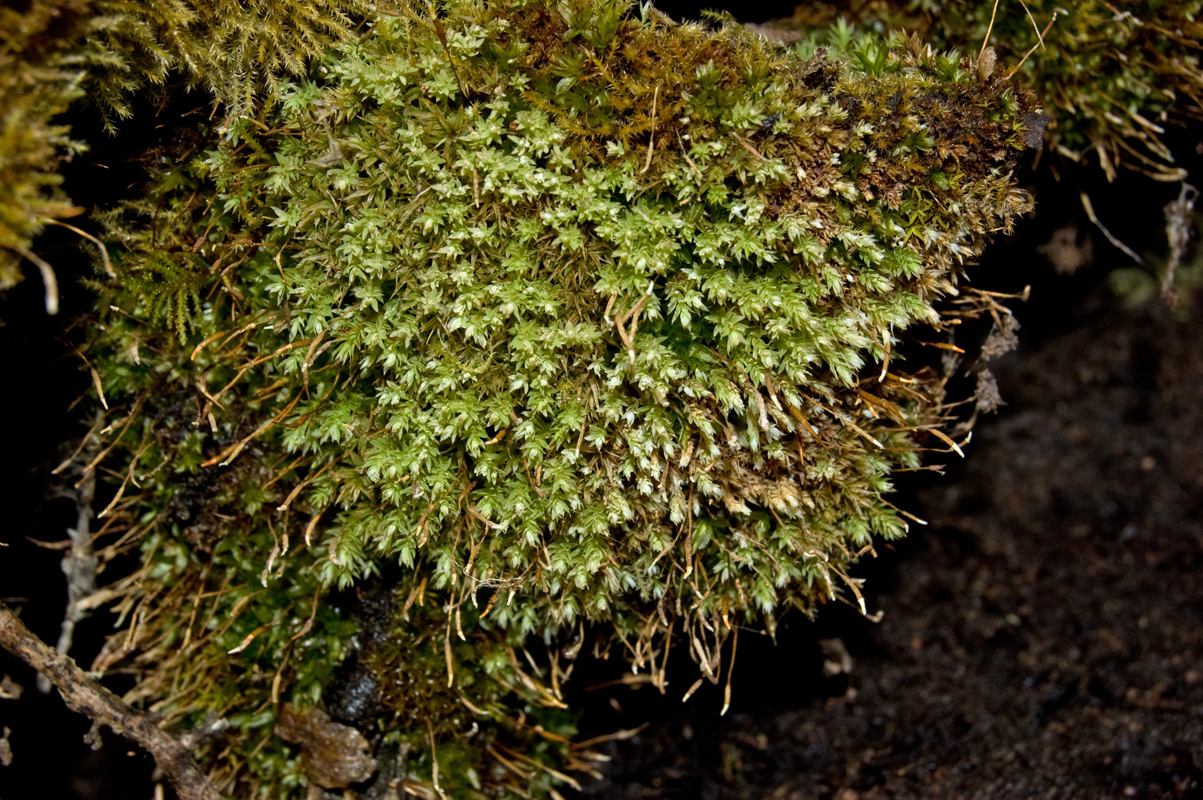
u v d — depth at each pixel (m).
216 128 0.29
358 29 0.29
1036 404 0.37
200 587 0.31
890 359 0.30
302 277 0.29
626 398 0.29
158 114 0.29
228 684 0.31
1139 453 0.36
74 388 0.30
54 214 0.28
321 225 0.29
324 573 0.30
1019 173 0.32
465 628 0.31
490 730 0.31
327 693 0.31
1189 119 0.32
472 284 0.29
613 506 0.29
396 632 0.31
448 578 0.30
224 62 0.29
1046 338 0.38
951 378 0.32
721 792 0.32
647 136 0.29
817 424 0.30
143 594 0.31
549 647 0.31
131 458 0.31
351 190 0.29
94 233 0.30
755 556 0.30
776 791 0.32
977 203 0.29
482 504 0.29
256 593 0.30
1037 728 0.32
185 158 0.30
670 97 0.29
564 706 0.31
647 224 0.29
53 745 0.33
